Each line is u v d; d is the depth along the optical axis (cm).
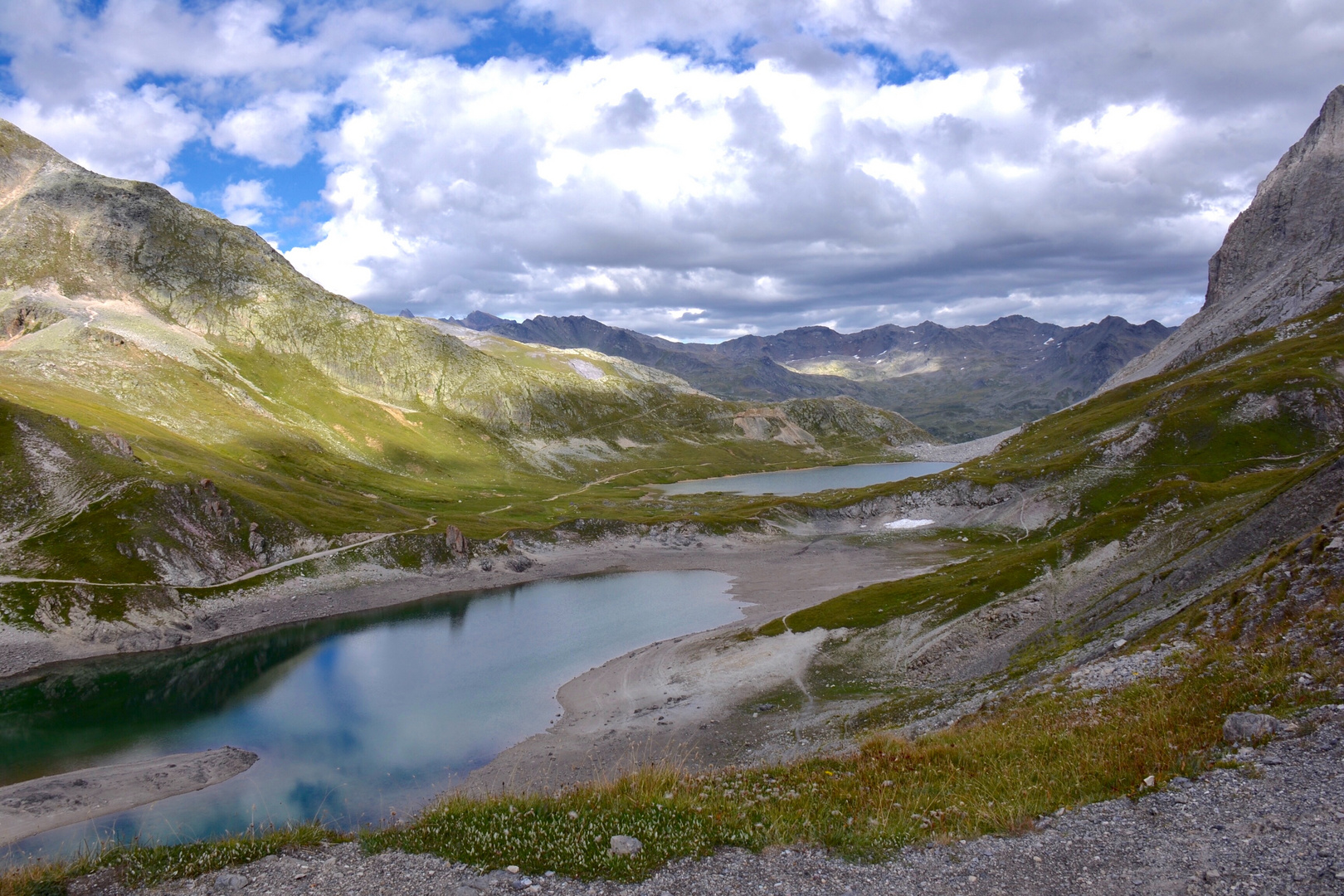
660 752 5650
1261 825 1544
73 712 7438
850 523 17462
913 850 1714
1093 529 8762
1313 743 1853
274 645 9812
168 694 7912
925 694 5569
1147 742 2133
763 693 6881
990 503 16250
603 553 15662
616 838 1853
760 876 1661
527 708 7181
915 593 9325
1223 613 3506
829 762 2564
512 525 16838
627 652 8944
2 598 9675
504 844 1911
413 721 6919
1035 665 5003
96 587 10300
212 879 1869
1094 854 1573
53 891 1828
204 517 12438
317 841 2088
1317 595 2938
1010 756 2361
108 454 12850
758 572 13875
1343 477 4928
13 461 11888
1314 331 19350
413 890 1733
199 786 5622
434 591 12812
